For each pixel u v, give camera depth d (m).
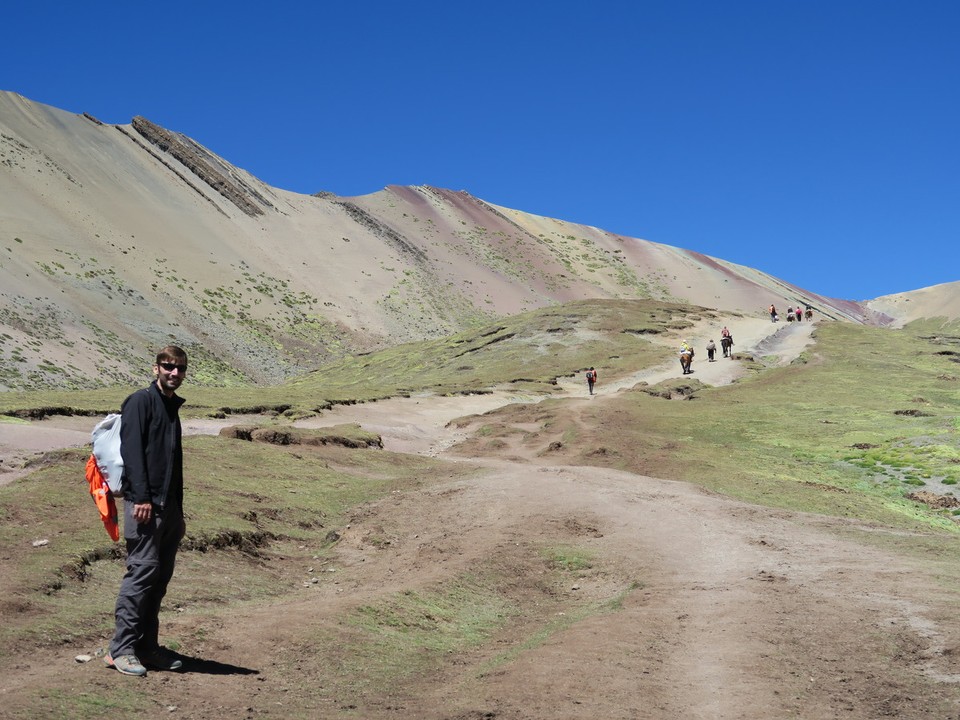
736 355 63.03
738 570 11.41
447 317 159.75
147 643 6.21
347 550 13.23
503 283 186.62
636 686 6.30
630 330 80.06
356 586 10.88
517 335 83.25
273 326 134.12
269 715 5.55
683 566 11.77
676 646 7.61
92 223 140.50
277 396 47.44
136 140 186.38
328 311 148.50
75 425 31.06
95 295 113.31
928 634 7.69
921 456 28.41
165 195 169.38
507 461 27.53
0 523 10.75
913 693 6.25
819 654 7.29
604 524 14.63
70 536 10.35
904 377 51.50
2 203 130.00
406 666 7.24
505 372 65.75
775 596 9.66
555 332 81.94
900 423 35.91
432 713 5.86
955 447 29.14
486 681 6.61
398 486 18.75
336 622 8.20
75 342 93.69
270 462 20.11
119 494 6.07
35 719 4.85
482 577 11.12
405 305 160.00
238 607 9.04
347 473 21.02
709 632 8.09
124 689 5.59
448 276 181.25
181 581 9.69
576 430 33.31
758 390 48.03
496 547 12.63
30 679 5.70
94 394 47.62
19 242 119.31
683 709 5.87
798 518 16.03
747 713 5.77
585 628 8.35
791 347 68.50
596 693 6.12
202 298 132.25
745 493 21.73
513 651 7.79
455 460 26.70
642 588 10.59
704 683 6.47
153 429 6.10
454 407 47.91
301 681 6.43
